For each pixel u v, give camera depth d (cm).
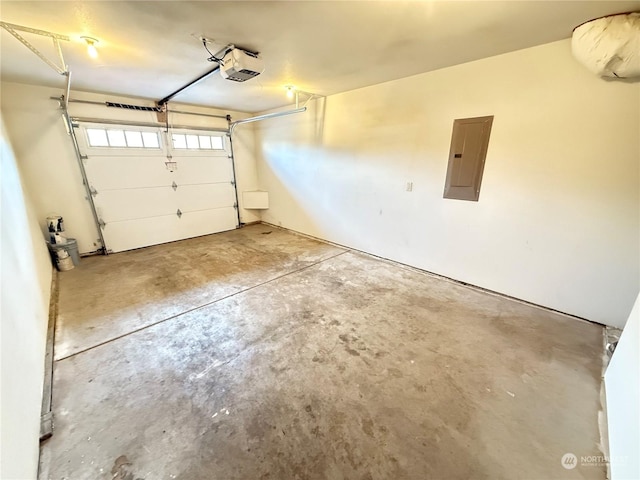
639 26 171
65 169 389
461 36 212
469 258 313
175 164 491
